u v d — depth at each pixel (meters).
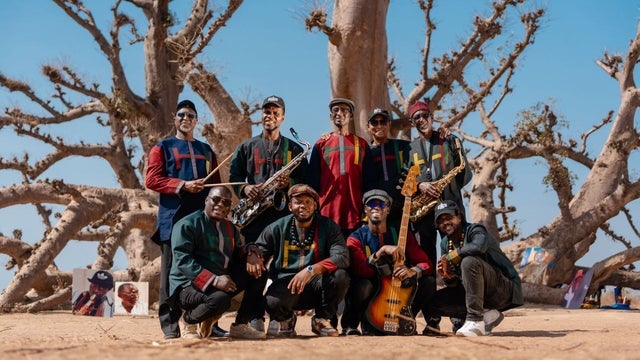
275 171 8.23
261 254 7.25
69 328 10.80
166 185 7.56
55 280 20.39
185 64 20.81
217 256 7.20
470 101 22.45
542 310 19.44
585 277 22.19
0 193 21.44
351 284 7.76
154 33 26.14
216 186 7.35
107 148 26.00
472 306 7.42
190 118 7.95
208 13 23.70
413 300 7.85
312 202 7.43
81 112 26.31
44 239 19.92
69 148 24.98
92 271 16.02
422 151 8.59
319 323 7.50
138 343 6.02
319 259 7.46
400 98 26.88
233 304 8.13
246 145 8.39
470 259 7.44
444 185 8.25
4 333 9.52
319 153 8.45
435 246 8.48
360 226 8.27
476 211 25.66
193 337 7.16
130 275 20.08
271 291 7.36
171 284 7.14
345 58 17.39
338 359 4.33
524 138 24.28
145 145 24.69
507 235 25.94
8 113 24.14
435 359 4.41
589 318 12.14
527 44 22.14
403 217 7.72
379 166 8.62
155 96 26.28
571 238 24.38
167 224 7.60
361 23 17.30
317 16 16.88
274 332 7.45
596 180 25.45
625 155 25.39
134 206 21.83
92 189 21.89
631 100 25.53
